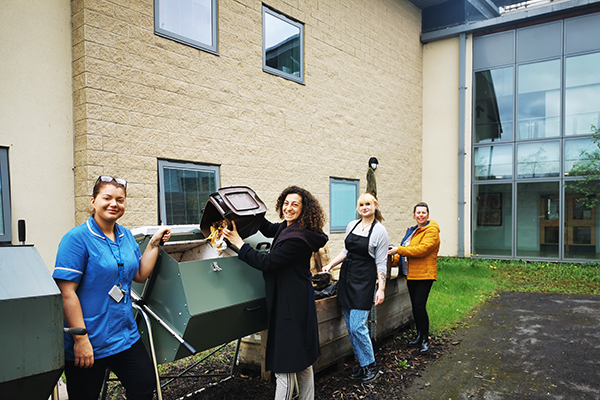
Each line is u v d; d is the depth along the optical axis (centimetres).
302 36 780
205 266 255
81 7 475
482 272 905
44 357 175
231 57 639
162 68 548
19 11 449
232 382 346
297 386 318
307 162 786
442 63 1204
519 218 1136
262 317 293
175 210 568
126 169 510
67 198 487
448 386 355
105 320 210
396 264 473
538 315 586
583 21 1049
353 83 915
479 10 1205
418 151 1200
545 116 1100
